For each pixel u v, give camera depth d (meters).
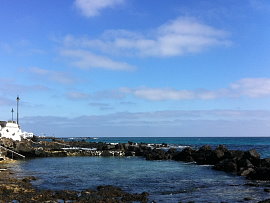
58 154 105.19
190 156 90.31
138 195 38.12
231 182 49.94
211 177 55.59
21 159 91.75
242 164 63.41
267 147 155.62
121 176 56.84
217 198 37.69
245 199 36.94
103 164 79.62
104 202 34.28
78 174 59.03
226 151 80.44
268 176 51.78
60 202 34.53
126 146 120.19
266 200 33.31
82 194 38.56
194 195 39.56
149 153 104.62
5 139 97.94
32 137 148.00
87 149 120.25
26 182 46.91
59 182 48.88
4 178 50.56
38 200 34.62
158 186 46.06
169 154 96.88
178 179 53.28
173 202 35.41
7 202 33.59
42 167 70.44
